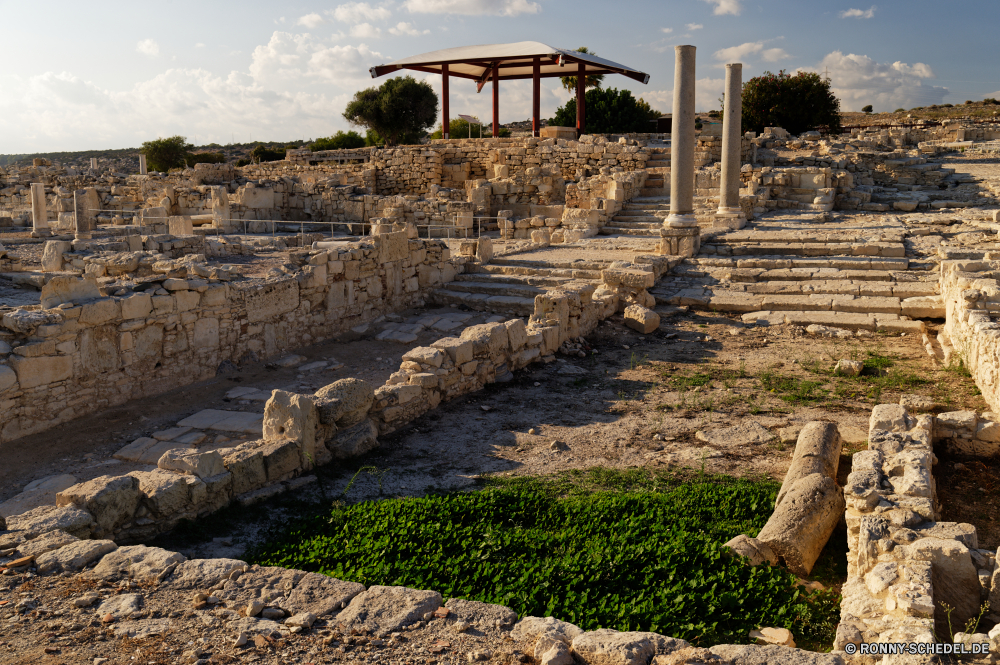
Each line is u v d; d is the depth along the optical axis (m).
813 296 14.74
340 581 4.78
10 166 38.59
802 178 24.17
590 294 13.70
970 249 15.30
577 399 10.41
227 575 4.86
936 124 46.81
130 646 4.10
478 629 4.26
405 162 34.25
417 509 6.73
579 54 39.72
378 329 15.02
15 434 9.12
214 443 9.07
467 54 39.34
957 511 6.47
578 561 5.52
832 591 5.36
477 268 18.36
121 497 6.14
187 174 34.50
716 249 18.14
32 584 4.77
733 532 6.17
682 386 10.76
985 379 9.27
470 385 10.74
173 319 11.23
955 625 4.54
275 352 13.22
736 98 20.80
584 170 30.62
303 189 29.88
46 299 9.87
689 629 4.61
